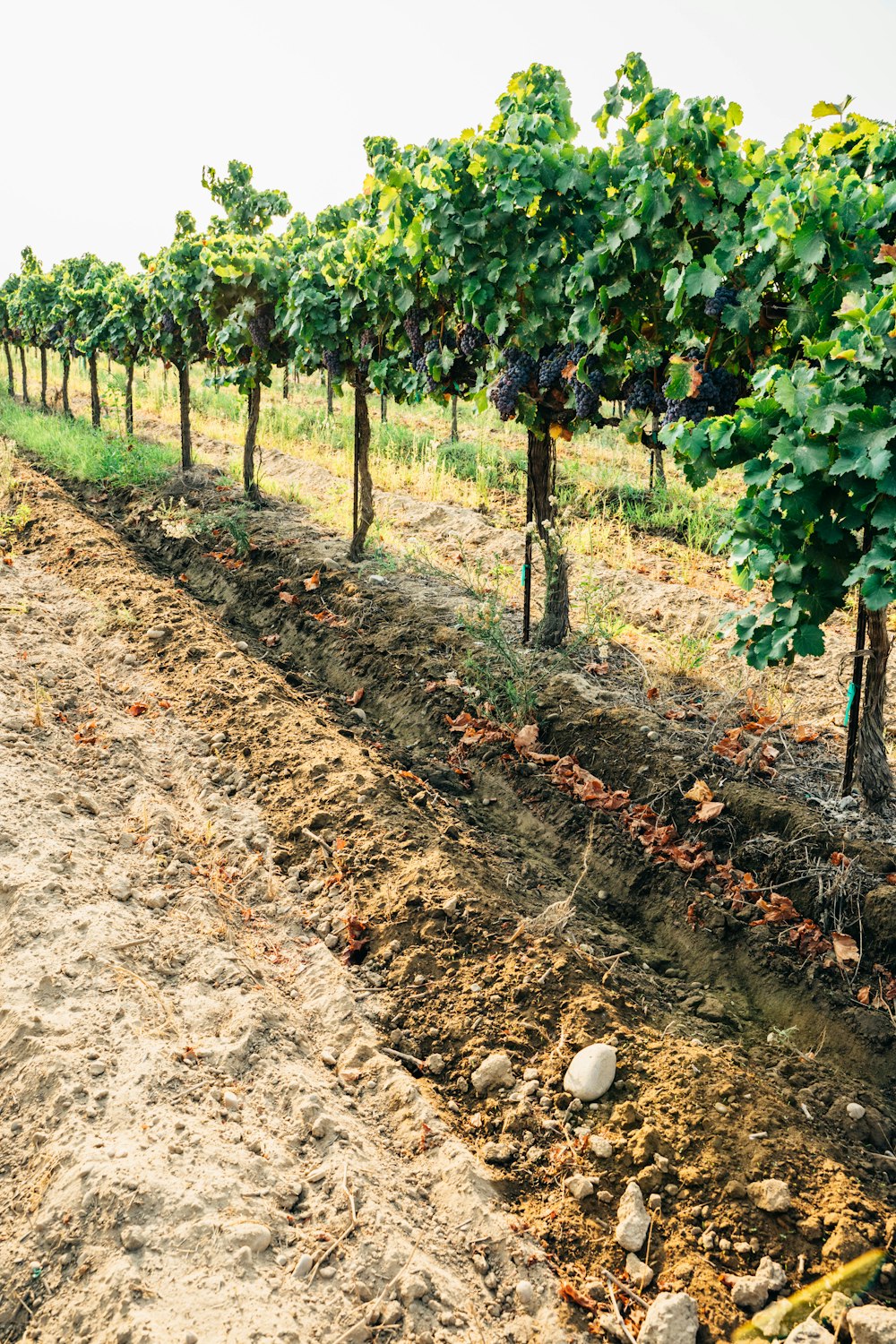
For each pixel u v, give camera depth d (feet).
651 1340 8.46
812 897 15.15
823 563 13.44
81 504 41.57
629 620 26.45
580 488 40.98
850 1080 12.55
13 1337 7.73
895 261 12.51
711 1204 9.70
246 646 25.85
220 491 40.22
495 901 14.14
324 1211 9.08
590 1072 10.93
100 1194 8.50
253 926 13.89
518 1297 8.96
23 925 12.23
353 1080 11.34
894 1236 9.24
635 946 15.46
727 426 13.75
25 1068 10.10
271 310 35.47
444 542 33.71
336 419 60.13
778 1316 8.62
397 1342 8.05
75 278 70.03
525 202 17.99
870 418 11.98
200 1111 9.96
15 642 21.88
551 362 20.27
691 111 15.37
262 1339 7.44
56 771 16.57
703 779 17.69
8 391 88.74
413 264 21.75
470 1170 10.08
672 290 16.16
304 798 16.65
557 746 19.75
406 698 22.31
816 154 16.69
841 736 19.51
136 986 11.63
